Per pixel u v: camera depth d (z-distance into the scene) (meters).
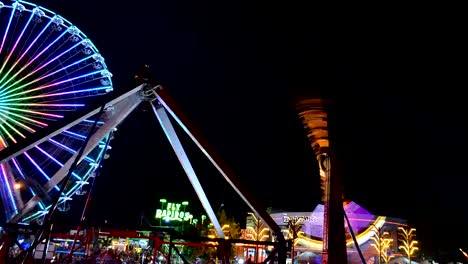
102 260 19.41
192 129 12.72
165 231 8.97
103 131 14.90
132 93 12.58
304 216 59.03
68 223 8.58
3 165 21.94
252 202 12.84
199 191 15.48
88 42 27.69
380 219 57.59
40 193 18.91
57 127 10.96
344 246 7.03
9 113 23.86
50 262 13.80
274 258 10.26
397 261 57.97
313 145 7.72
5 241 9.34
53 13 26.47
